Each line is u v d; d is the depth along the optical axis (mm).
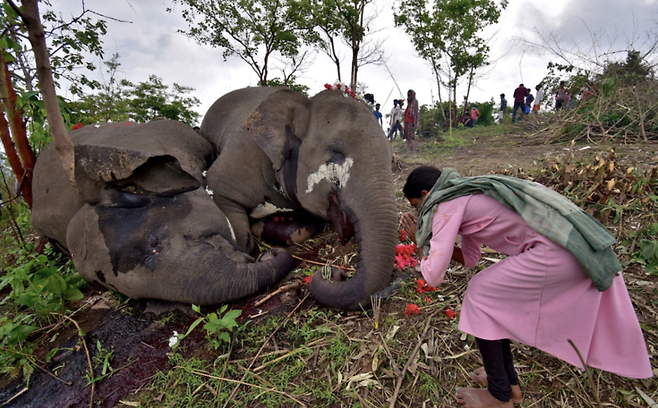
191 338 2658
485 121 18141
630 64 8422
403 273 3105
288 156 3318
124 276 3008
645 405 1895
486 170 6062
